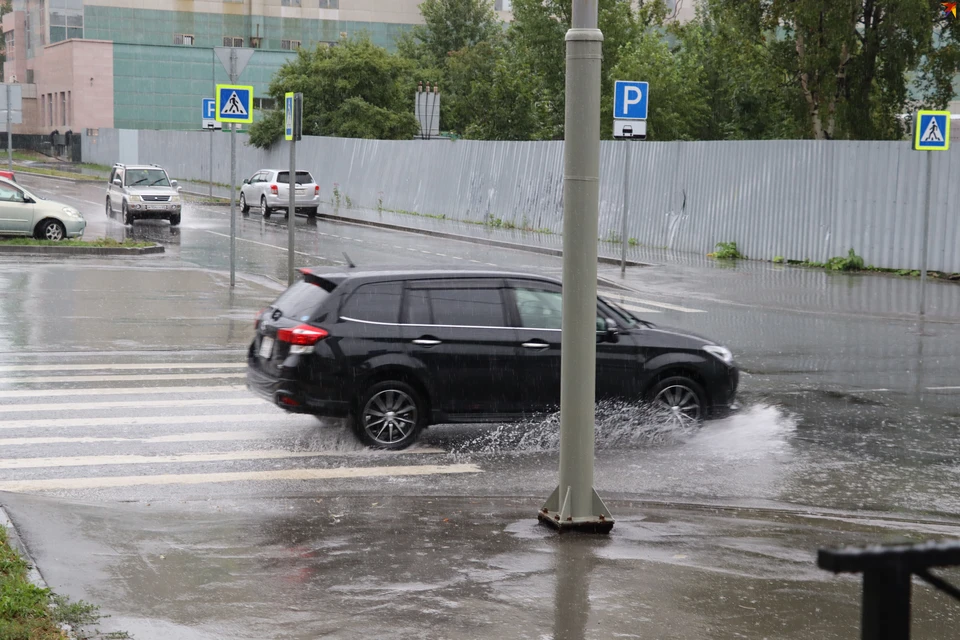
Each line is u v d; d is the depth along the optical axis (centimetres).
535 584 743
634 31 6356
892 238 3123
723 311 2434
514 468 1156
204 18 10644
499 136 6212
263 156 6981
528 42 6625
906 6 3591
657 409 1303
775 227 3456
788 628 666
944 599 732
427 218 5166
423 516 942
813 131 4116
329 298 1217
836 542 879
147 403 1425
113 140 9062
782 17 3947
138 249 3356
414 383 1230
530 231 4509
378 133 6706
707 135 5744
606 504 1010
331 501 1004
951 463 1194
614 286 2873
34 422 1306
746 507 1011
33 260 3042
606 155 4175
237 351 1823
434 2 9244
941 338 2086
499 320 1248
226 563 782
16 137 10838
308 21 10962
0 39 12575
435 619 669
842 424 1374
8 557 745
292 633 640
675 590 736
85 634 626
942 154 2978
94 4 10300
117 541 832
